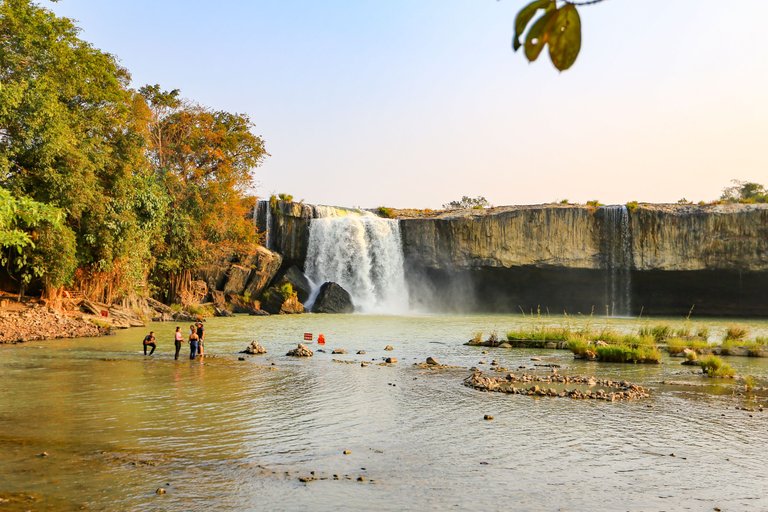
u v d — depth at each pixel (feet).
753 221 204.33
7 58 118.21
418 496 32.83
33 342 109.60
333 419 51.13
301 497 32.35
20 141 117.91
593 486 34.88
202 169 215.51
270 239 237.45
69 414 51.72
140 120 170.60
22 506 29.99
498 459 40.04
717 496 33.42
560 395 62.54
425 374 76.69
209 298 205.46
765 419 52.54
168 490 33.04
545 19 6.88
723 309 226.38
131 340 114.52
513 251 224.94
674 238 212.84
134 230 148.66
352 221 234.17
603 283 230.68
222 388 65.31
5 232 65.21
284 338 124.36
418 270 237.04
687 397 62.90
